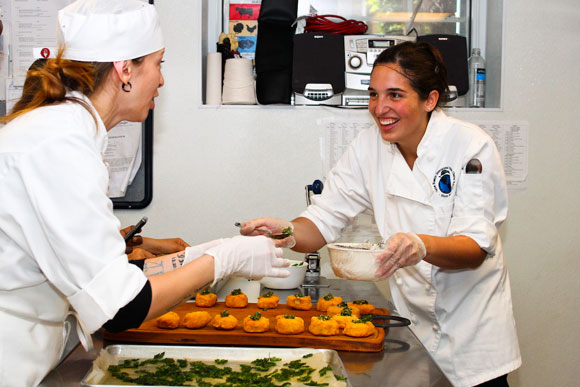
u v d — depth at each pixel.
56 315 1.03
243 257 1.11
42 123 0.92
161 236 2.32
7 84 2.29
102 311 0.89
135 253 1.68
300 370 1.05
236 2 2.50
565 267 2.33
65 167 0.89
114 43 1.02
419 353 1.16
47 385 1.00
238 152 2.30
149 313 0.95
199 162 2.30
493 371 1.51
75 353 1.16
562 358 2.35
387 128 1.48
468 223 1.43
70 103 0.99
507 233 2.32
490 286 1.56
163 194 2.31
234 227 2.32
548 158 2.31
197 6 2.27
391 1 2.51
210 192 2.31
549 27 2.29
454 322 1.57
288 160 2.30
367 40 2.26
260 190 2.31
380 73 1.45
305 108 2.29
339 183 1.77
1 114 2.29
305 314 1.43
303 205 2.31
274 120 2.29
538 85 2.30
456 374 1.55
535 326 2.34
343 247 1.44
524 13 2.29
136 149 2.27
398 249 1.26
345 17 2.51
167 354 1.13
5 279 0.94
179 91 2.29
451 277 1.57
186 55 2.28
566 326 2.34
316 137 2.29
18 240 0.92
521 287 2.33
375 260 1.29
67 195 0.89
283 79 2.24
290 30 2.23
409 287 1.64
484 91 2.40
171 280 0.99
